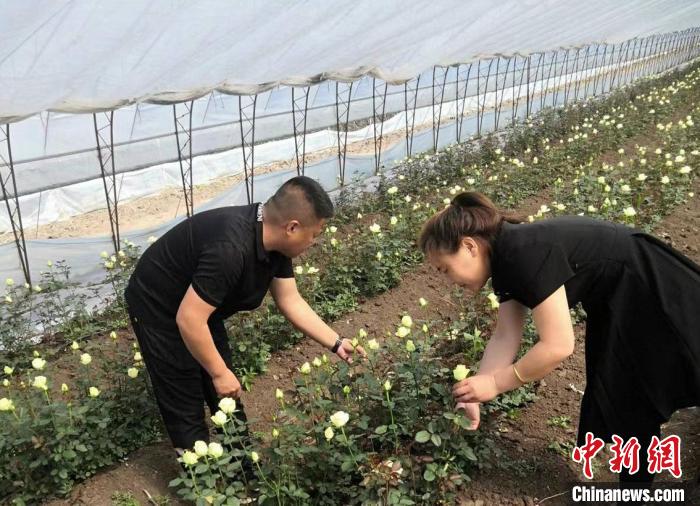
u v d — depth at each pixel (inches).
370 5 216.4
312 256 235.9
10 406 115.0
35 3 129.1
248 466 121.0
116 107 207.2
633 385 98.2
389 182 348.2
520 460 123.4
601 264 93.3
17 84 161.9
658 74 825.5
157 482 127.2
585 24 462.9
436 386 108.0
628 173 308.5
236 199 344.8
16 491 120.4
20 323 187.8
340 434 109.9
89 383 141.0
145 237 285.1
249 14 179.6
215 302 104.2
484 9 285.6
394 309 209.9
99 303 229.5
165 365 116.2
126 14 150.5
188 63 200.7
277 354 184.2
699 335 91.7
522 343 147.1
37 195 367.6
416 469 105.2
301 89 446.0
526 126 456.4
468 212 92.9
